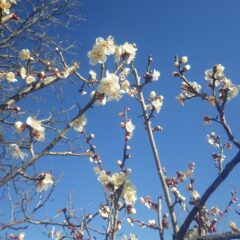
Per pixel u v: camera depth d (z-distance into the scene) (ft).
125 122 3.16
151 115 2.80
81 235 2.51
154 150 2.60
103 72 1.94
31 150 1.75
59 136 1.76
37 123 1.80
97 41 2.02
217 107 2.31
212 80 2.70
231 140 2.20
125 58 2.05
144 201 3.37
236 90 2.65
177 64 2.87
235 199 3.29
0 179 1.97
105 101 1.86
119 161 2.61
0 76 3.48
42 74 2.61
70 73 2.47
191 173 3.50
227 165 1.88
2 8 2.72
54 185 2.12
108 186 2.01
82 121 2.09
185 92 2.94
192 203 2.55
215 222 3.01
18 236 3.09
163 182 2.38
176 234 1.92
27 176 1.82
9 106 2.91
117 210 1.94
